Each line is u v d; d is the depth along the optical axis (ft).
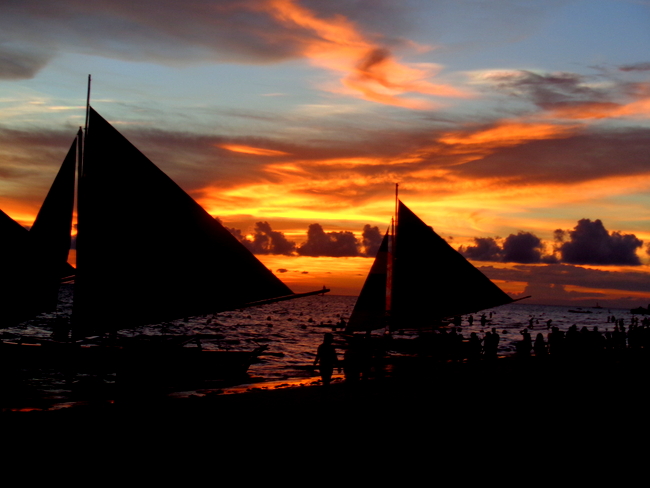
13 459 31.91
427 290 99.30
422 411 47.55
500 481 29.14
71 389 64.08
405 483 28.68
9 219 61.82
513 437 38.55
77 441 35.83
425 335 95.35
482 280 100.99
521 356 81.71
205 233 57.36
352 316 103.96
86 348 66.95
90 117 55.77
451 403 51.75
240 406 48.78
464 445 36.19
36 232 66.08
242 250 58.18
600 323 412.16
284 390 59.16
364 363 61.62
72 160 66.95
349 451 34.45
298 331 225.35
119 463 31.53
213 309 57.16
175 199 56.85
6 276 61.77
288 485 28.19
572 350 81.97
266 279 58.75
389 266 103.24
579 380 69.36
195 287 57.00
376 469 30.91
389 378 70.18
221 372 69.97
